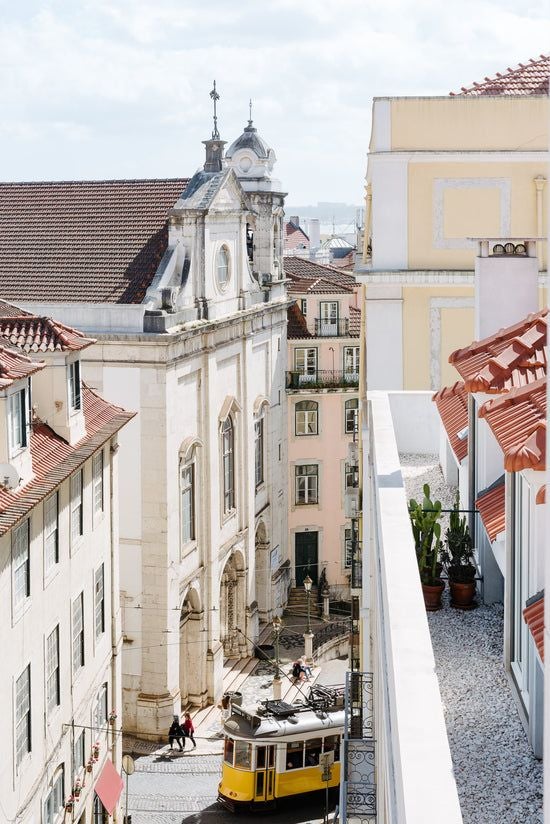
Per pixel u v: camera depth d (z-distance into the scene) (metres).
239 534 52.16
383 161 26.77
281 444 60.19
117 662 34.19
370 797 18.00
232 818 38.28
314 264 69.19
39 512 26.20
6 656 23.72
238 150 56.28
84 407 32.47
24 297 46.00
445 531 16.16
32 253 48.19
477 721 9.85
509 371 10.98
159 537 43.22
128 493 43.38
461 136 26.62
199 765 42.19
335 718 40.16
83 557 30.48
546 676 4.71
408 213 26.89
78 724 30.02
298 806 39.44
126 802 35.22
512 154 26.55
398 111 26.67
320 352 63.50
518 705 9.97
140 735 43.88
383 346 27.09
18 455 24.75
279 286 58.44
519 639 10.36
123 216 48.91
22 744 25.11
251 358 53.41
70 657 29.06
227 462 51.19
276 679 46.12
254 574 54.59
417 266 27.00
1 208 50.94
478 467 13.95
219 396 49.38
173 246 45.94
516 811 8.40
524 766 9.04
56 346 28.55
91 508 31.34
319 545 63.75
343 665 53.88
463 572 12.83
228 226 50.06
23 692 25.14
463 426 15.83
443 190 26.84
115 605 34.06
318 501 63.53
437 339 26.98
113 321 43.12
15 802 24.38
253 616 54.06
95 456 31.78
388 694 8.75
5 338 28.62
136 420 43.09
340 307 63.69
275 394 58.78
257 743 38.62
